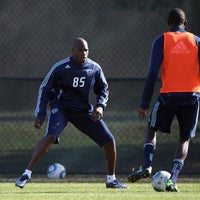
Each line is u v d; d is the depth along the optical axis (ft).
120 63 204.85
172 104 95.04
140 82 147.43
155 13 194.18
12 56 216.54
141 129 160.86
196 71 95.45
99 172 139.33
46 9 212.02
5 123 174.29
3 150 149.79
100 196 92.84
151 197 90.84
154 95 145.28
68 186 114.62
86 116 103.30
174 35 95.20
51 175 133.28
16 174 142.41
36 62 213.25
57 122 101.50
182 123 96.84
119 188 107.45
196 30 175.83
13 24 215.31
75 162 143.74
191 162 140.87
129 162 143.74
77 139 160.25
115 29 206.49
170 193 96.48
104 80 103.86
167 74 94.94
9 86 169.37
